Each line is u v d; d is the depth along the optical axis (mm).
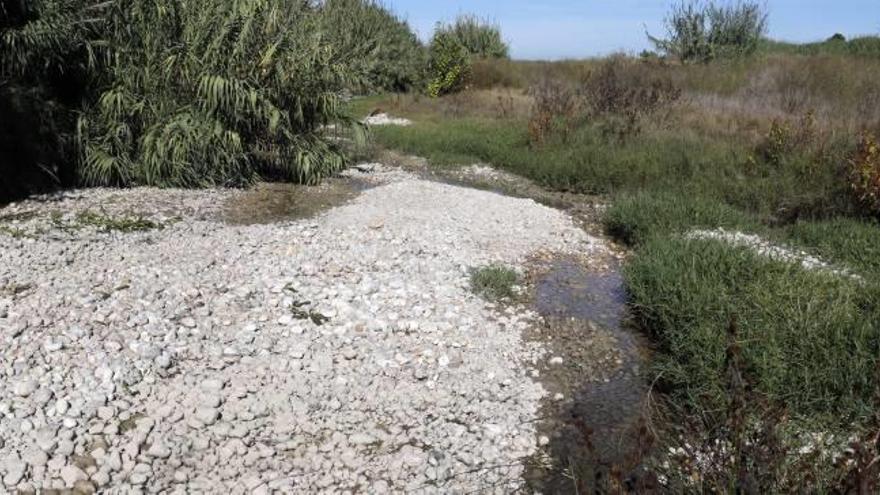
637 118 13219
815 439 4117
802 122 11086
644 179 10773
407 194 9797
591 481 3990
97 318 5211
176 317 5430
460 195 9906
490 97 19469
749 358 4812
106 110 9125
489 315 6152
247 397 4602
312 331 5469
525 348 5656
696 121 13430
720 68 18250
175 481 3881
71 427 4129
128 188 9195
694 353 5062
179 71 9359
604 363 5484
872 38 23547
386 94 21625
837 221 8312
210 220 8148
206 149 9328
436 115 17625
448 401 4770
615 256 8023
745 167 10523
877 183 8414
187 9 9492
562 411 4785
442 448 4281
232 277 6281
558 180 11352
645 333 6004
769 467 3150
